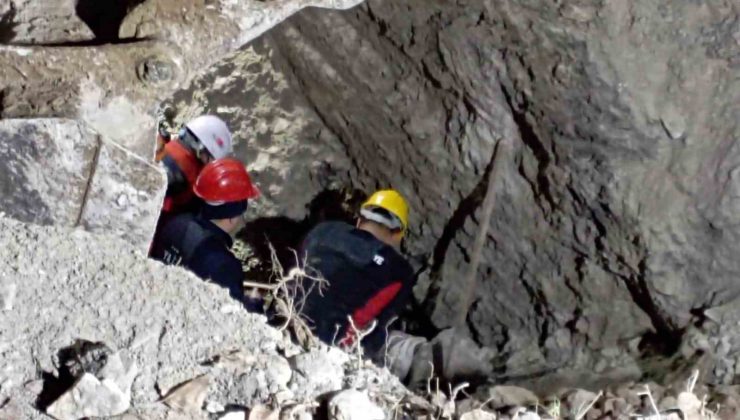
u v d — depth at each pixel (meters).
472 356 4.61
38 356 1.81
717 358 3.92
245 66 5.14
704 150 3.76
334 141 5.33
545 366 4.56
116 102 2.07
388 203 4.29
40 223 2.04
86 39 2.25
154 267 2.07
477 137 4.51
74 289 1.95
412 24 4.32
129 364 1.84
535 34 3.77
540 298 4.70
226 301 2.09
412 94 4.66
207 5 2.16
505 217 4.63
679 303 4.12
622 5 3.48
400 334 4.61
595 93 3.73
